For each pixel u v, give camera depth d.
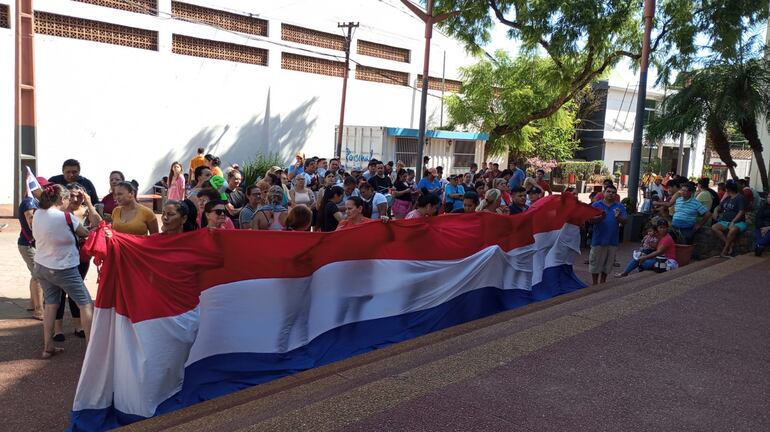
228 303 5.10
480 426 3.80
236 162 23.00
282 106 24.38
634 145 15.09
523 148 32.19
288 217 6.45
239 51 23.05
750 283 8.38
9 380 5.13
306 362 5.58
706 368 5.04
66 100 18.19
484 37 22.11
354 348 6.18
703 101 16.17
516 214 8.33
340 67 27.20
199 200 6.63
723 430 3.93
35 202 6.66
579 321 6.23
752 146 17.05
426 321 6.94
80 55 18.36
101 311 4.39
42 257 5.54
